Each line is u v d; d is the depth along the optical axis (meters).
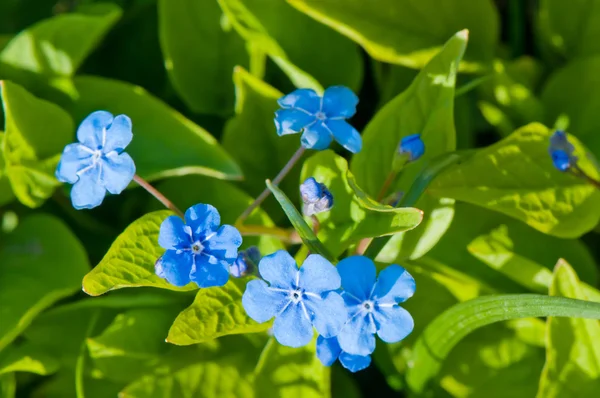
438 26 0.25
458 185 0.23
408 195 0.21
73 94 0.25
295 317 0.20
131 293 0.24
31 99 0.24
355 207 0.22
